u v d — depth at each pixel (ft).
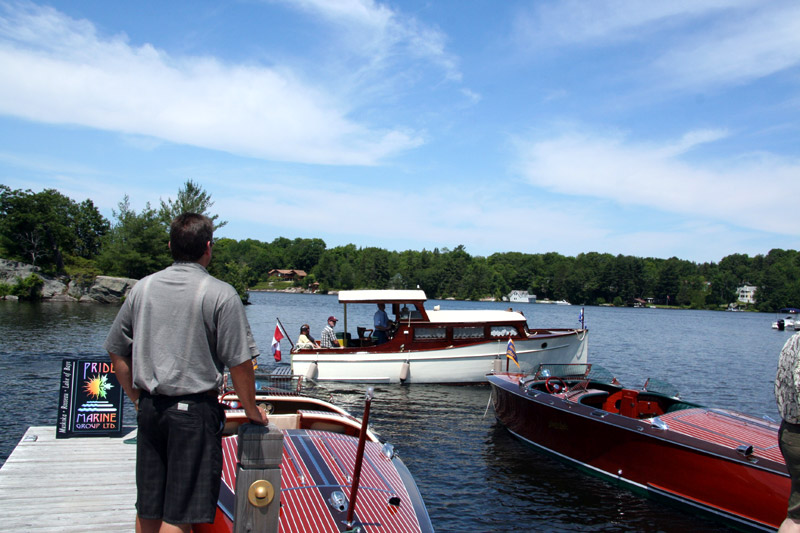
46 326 96.53
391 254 540.93
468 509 25.38
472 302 456.86
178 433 8.92
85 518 17.13
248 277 255.09
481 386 54.85
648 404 32.48
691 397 57.21
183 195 196.34
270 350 83.51
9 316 114.01
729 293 497.87
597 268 518.78
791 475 11.99
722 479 23.86
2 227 193.88
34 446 24.91
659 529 23.71
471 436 36.99
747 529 23.03
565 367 37.81
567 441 31.17
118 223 207.31
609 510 25.44
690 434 25.72
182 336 9.09
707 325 235.61
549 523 24.13
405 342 54.85
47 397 44.06
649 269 554.05
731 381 68.33
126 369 9.72
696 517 24.81
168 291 9.27
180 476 8.93
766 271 487.61
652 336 150.61
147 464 9.21
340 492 15.57
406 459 32.04
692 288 511.40
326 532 13.88
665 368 79.82
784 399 11.89
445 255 524.11
